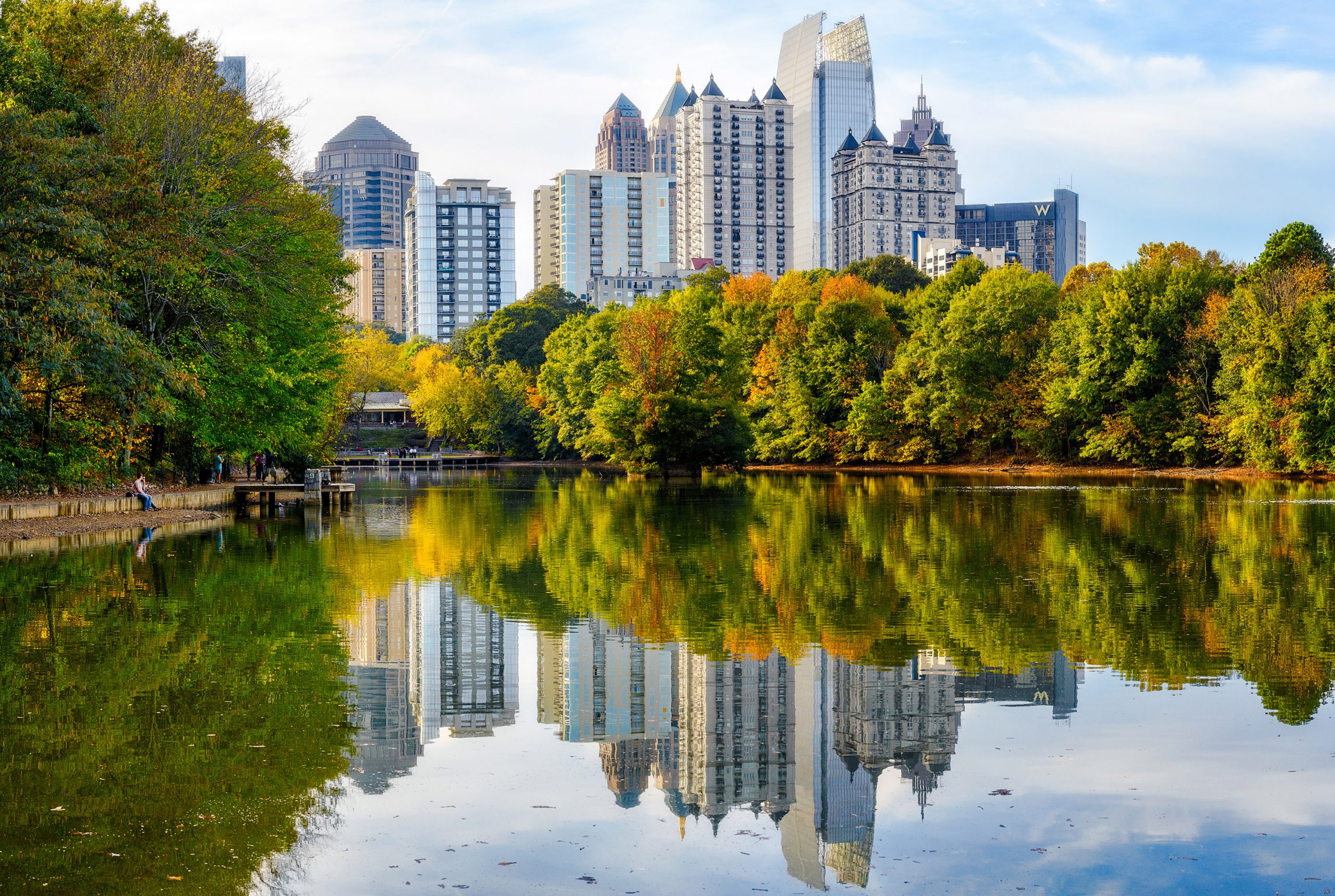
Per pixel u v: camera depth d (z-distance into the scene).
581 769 11.38
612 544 30.91
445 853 9.05
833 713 13.30
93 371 31.38
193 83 41.06
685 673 15.36
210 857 8.80
